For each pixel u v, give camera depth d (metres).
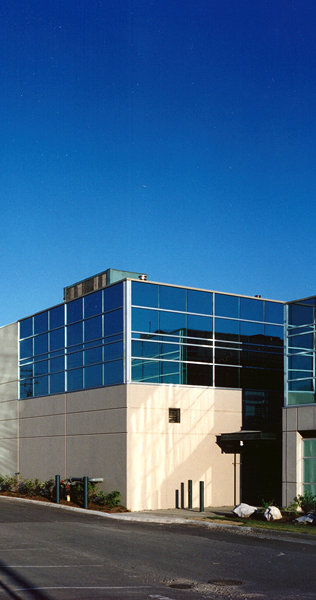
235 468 25.88
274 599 9.19
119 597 8.95
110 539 15.18
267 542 15.24
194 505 24.55
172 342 25.20
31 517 20.16
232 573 11.16
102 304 25.81
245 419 26.67
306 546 14.62
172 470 24.20
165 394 24.55
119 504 23.16
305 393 21.25
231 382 26.62
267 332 28.27
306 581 10.55
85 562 11.88
